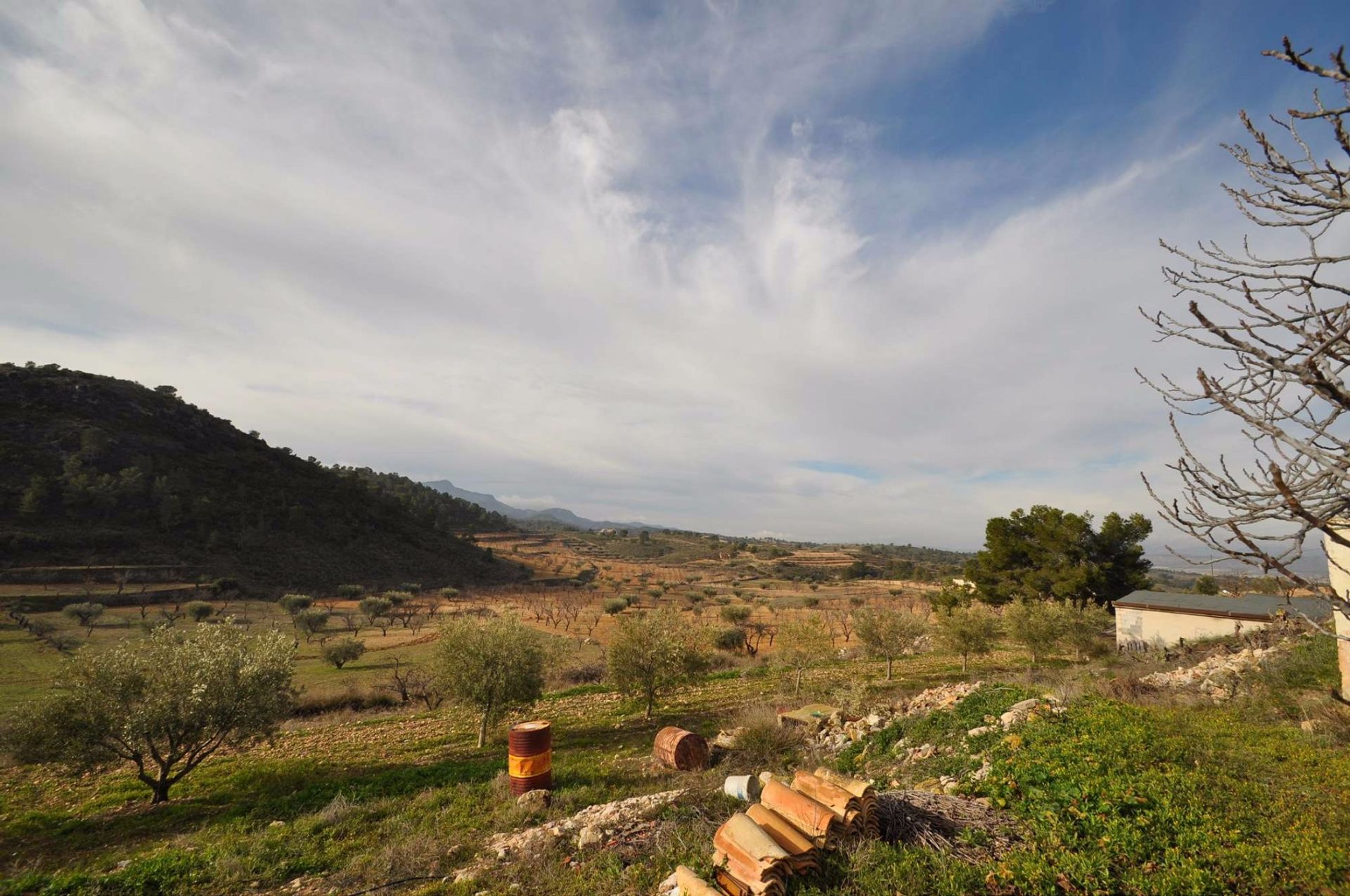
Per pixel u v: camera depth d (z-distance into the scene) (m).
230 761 17.56
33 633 50.25
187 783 15.73
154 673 15.04
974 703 13.15
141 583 74.06
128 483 93.00
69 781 15.77
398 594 82.75
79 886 8.95
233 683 15.39
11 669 36.59
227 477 113.62
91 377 123.56
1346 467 2.65
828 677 28.41
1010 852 6.25
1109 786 7.30
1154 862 5.75
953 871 5.91
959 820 7.13
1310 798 7.09
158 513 91.75
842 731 15.22
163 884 9.17
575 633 59.97
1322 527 2.69
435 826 11.04
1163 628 30.83
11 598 61.44
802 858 6.29
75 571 72.56
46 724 13.70
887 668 28.61
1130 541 40.62
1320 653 16.03
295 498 118.00
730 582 127.00
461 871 8.66
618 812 9.52
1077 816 6.78
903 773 10.53
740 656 40.88
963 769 9.45
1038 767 8.21
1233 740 9.86
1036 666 29.41
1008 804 7.55
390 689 30.73
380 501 139.25
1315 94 2.98
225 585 79.31
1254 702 13.16
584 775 14.00
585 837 8.66
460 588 106.81
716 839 6.59
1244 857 5.64
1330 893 5.09
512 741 12.84
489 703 18.95
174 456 111.62
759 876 5.96
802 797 7.21
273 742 16.83
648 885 6.91
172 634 16.17
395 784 14.41
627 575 140.62
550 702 25.00
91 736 13.81
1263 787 7.47
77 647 45.22
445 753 18.09
